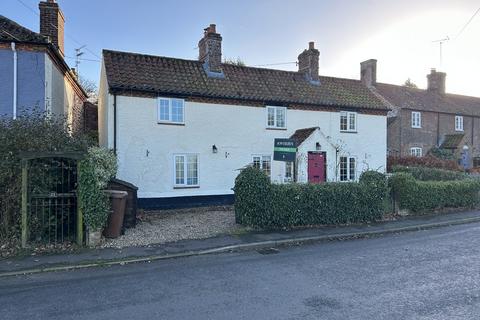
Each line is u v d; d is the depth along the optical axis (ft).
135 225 39.29
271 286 21.61
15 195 29.48
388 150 103.19
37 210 30.14
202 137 56.65
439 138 111.34
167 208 53.62
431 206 49.93
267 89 63.57
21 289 21.49
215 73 61.05
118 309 18.28
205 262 27.53
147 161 52.75
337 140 68.90
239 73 64.28
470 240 35.12
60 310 18.24
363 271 24.62
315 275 23.77
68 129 37.78
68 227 31.24
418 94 115.03
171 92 53.88
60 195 30.48
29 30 44.50
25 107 42.50
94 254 28.50
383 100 103.55
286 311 17.79
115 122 50.90
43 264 25.82
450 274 23.75
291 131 64.23
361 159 71.61
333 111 68.64
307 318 16.94
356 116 71.51
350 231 37.99
